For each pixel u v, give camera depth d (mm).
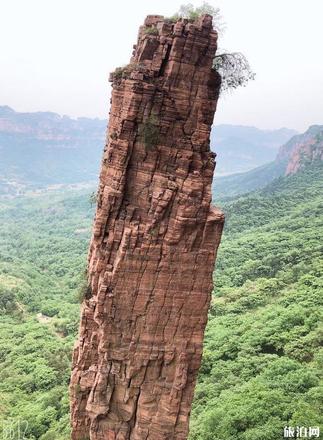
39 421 55094
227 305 82438
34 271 149125
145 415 24047
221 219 22953
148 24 23578
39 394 66438
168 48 22312
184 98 22453
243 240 128625
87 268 26531
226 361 59469
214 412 43562
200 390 52438
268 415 41406
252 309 79125
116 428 24438
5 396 66250
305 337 57156
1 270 140875
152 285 23266
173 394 23766
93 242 24828
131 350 23719
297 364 51031
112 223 23469
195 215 22766
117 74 23500
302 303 69062
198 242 23156
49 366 75312
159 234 22922
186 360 23734
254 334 63156
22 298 119562
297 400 42906
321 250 98625
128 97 22422
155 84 22359
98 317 23641
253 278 97375
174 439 24156
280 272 91750
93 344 25391
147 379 24031
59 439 47281
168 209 22938
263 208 174125
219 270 108688
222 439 39938
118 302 23422
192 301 23438
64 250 188250
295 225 133875
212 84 22969
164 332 23641
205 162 22953
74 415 25828
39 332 93688
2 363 80375
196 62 22219
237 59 23531
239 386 49906
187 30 21750
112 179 23250
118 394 24344
